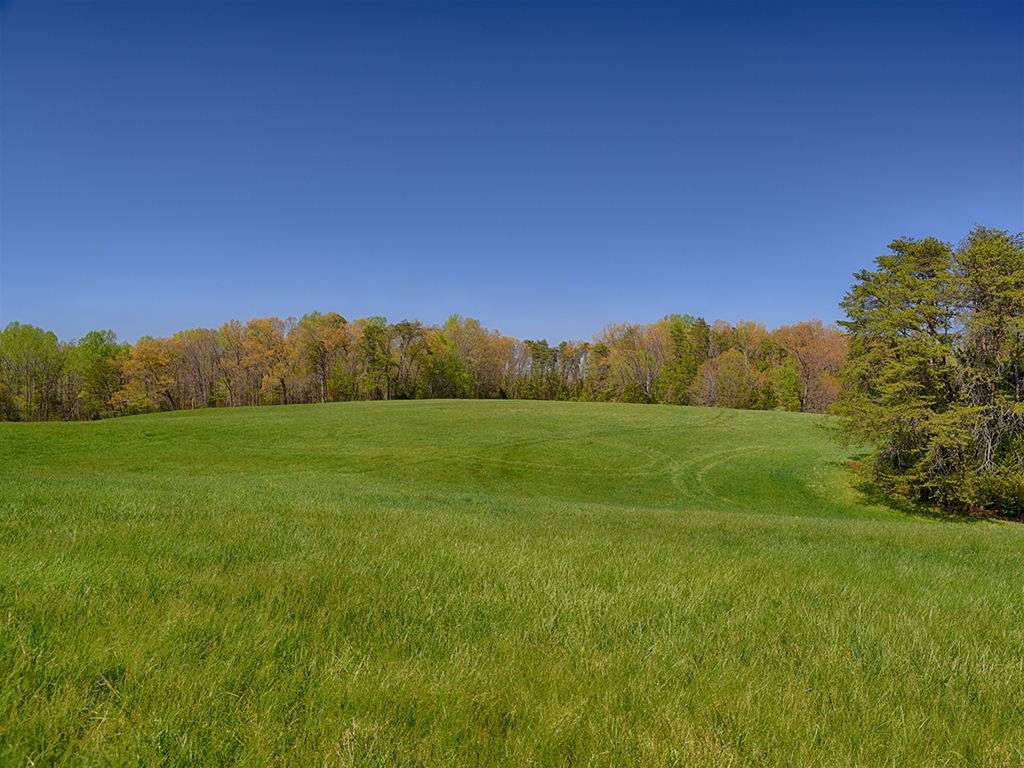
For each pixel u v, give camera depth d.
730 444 49.09
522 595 4.76
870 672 3.59
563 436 51.38
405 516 10.37
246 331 98.88
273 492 15.61
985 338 32.47
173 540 6.11
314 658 3.18
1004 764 2.62
